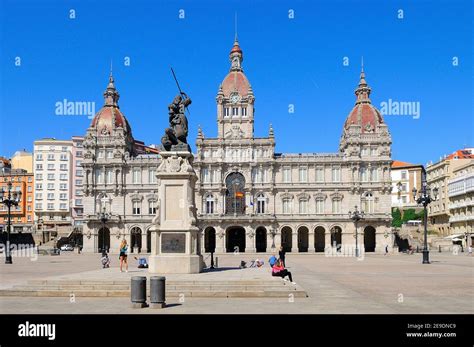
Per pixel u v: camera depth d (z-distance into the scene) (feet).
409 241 445.78
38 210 590.55
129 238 432.66
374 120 433.48
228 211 429.38
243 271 124.26
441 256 319.68
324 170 430.61
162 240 116.06
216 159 431.02
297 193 428.56
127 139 457.68
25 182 596.29
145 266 149.38
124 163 437.99
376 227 420.36
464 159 520.83
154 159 439.22
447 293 105.09
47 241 468.34
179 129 122.01
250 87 437.99
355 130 431.84
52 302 88.33
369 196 425.69
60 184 595.06
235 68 448.24
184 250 116.06
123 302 88.22
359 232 418.92
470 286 119.85
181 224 116.06
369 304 87.61
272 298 93.71
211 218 418.10
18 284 111.75
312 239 422.41
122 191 437.17
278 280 100.78
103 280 101.09
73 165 604.49
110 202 436.76
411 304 88.02
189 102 125.39
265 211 427.33
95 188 438.40
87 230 430.20
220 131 434.30
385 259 281.95
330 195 428.15
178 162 118.21
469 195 464.65
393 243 432.66
